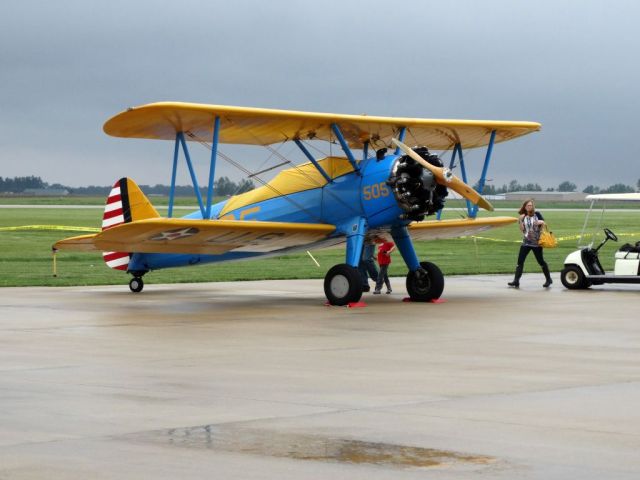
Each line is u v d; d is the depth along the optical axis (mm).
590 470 5980
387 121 18547
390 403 8086
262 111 17156
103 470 5996
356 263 17922
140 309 16844
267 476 5875
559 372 9719
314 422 7355
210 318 15289
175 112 16828
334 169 18828
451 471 5973
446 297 19266
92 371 9852
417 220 18297
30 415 7629
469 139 21438
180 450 6500
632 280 20547
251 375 9586
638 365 10195
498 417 7508
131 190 22047
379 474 5914
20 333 13234
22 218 69750
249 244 19109
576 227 61875
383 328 13805
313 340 12422
